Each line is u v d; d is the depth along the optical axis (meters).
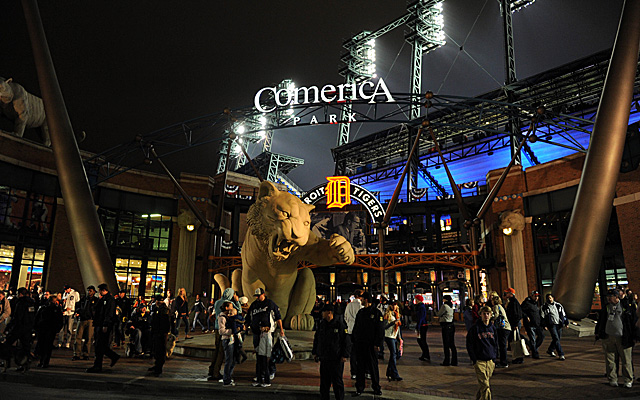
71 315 12.20
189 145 24.88
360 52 48.84
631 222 19.16
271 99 24.42
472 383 7.64
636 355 10.94
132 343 10.63
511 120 30.91
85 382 7.51
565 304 16.88
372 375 6.63
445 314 9.98
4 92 21.94
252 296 11.16
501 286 24.98
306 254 10.97
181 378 7.78
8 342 8.34
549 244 23.64
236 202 29.38
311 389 6.81
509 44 32.78
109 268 19.12
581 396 6.61
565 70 28.48
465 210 21.89
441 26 42.38
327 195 28.55
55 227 22.70
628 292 12.06
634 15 16.48
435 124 22.50
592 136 17.31
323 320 6.02
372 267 23.30
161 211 27.58
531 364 9.72
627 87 16.48
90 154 25.52
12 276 20.72
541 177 24.58
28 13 19.42
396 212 31.09
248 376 8.02
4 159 20.72
